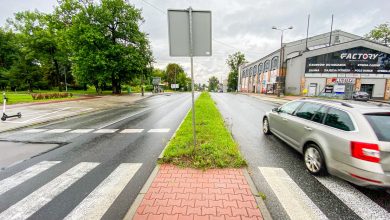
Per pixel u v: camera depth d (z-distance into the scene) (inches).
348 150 126.0
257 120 397.1
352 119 134.7
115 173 162.2
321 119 162.9
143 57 1376.7
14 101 756.0
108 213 111.1
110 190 135.6
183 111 554.6
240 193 124.3
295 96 1246.3
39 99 855.1
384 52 1195.3
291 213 111.0
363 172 118.1
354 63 1222.9
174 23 160.2
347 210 113.7
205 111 475.5
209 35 163.9
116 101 891.4
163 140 259.9
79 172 164.6
